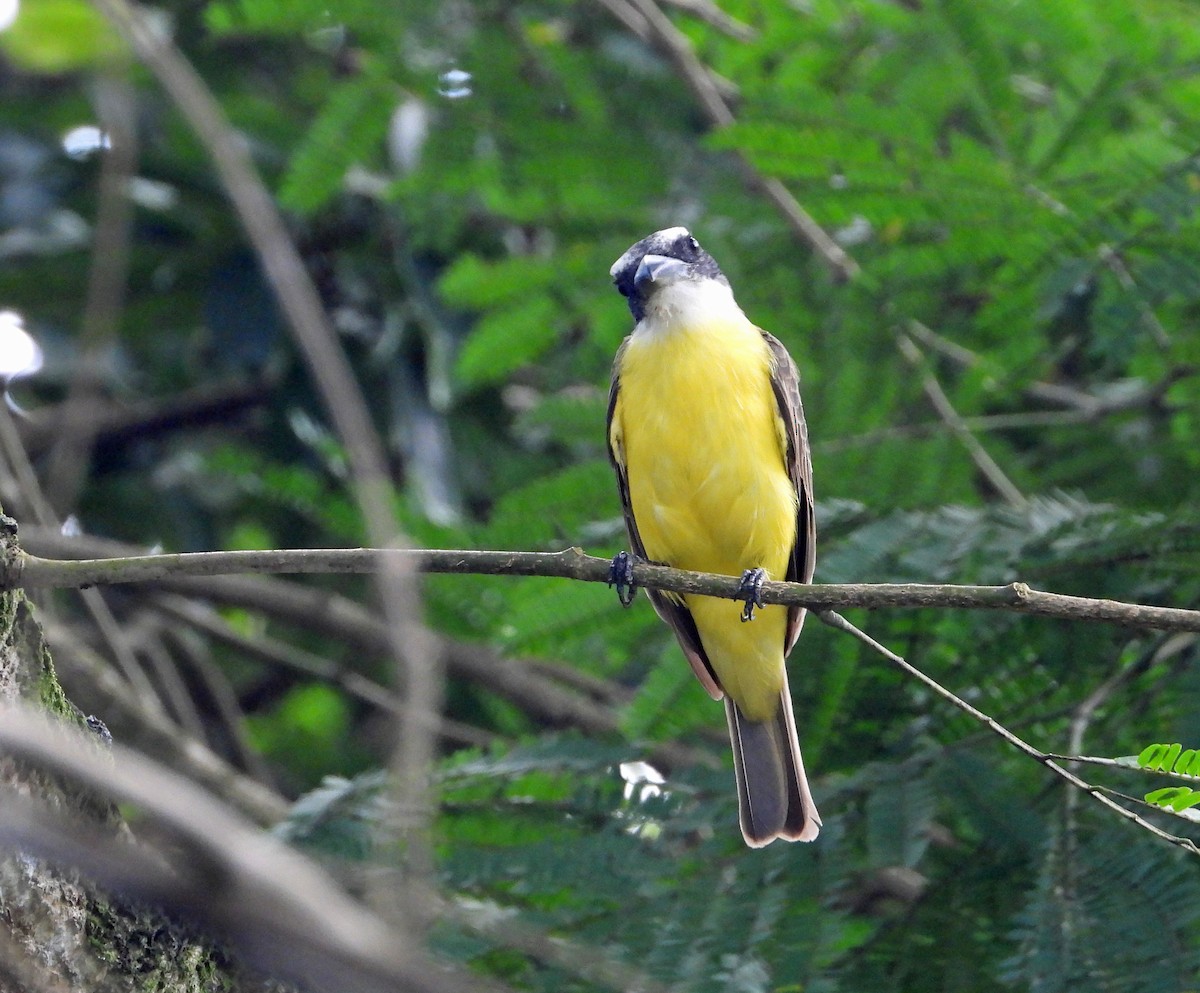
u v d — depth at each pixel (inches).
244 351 551.5
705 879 351.3
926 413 470.9
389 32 469.1
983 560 387.9
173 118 542.3
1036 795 376.5
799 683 398.9
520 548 426.3
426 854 163.3
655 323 399.9
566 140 474.3
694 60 499.8
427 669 168.2
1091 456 492.1
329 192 462.9
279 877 115.6
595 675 469.4
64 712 270.5
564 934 341.1
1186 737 353.4
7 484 516.7
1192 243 397.1
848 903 404.5
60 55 492.7
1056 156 412.2
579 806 378.6
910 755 386.0
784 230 493.0
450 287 471.2
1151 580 392.5
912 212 415.8
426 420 551.5
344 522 430.9
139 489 623.5
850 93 434.6
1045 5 417.1
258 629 703.1
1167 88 418.6
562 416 465.4
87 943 245.3
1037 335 455.8
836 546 412.8
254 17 456.8
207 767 518.3
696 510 389.7
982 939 352.5
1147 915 316.2
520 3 516.4
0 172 577.3
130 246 567.5
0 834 112.7
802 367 474.0
